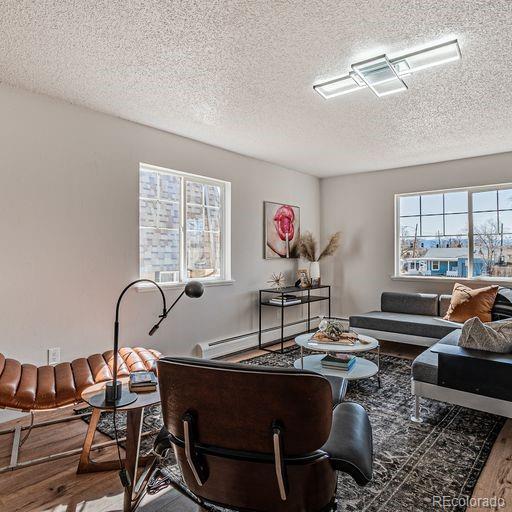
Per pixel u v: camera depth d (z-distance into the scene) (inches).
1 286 100.7
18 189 103.8
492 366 87.1
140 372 81.0
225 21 74.1
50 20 73.9
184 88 104.8
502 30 76.4
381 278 205.3
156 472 74.6
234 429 44.4
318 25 75.3
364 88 104.7
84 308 117.0
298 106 117.5
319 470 45.8
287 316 202.5
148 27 76.2
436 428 94.3
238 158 172.7
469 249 180.7
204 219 160.7
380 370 141.9
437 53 85.7
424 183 191.3
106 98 111.3
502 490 69.3
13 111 103.2
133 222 130.3
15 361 91.0
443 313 169.8
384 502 66.1
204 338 156.3
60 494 69.7
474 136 146.7
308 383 41.5
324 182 226.7
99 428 96.7
